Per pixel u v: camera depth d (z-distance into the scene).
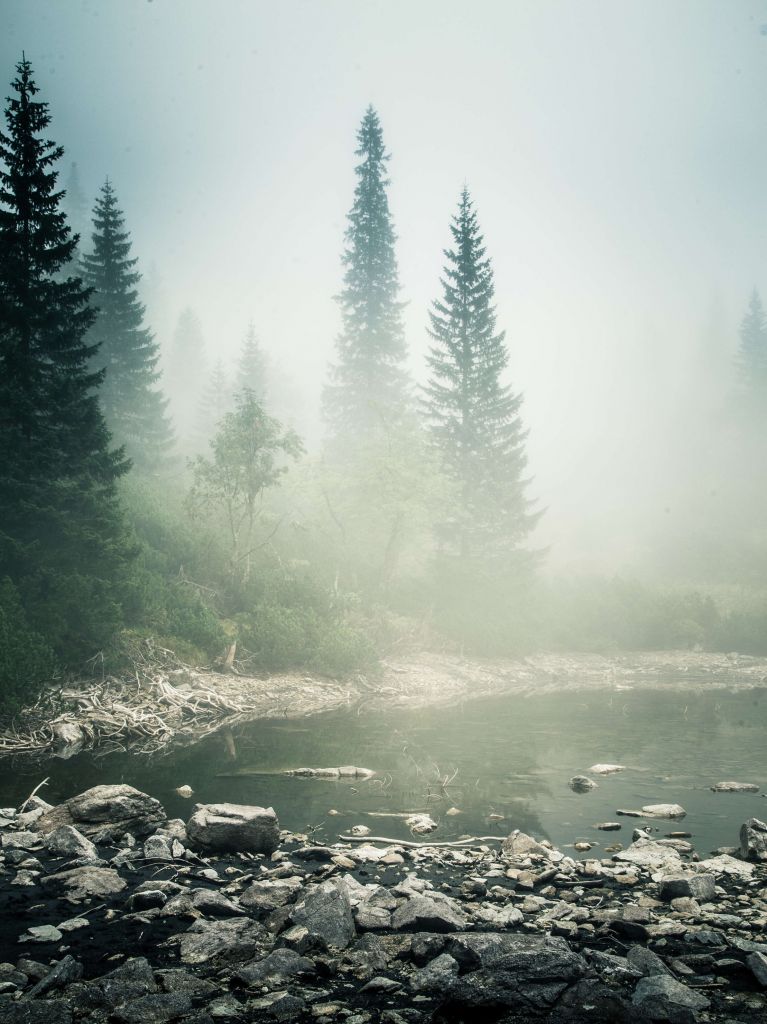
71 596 18.38
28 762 12.92
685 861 7.48
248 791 10.80
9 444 18.72
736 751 14.01
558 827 8.97
